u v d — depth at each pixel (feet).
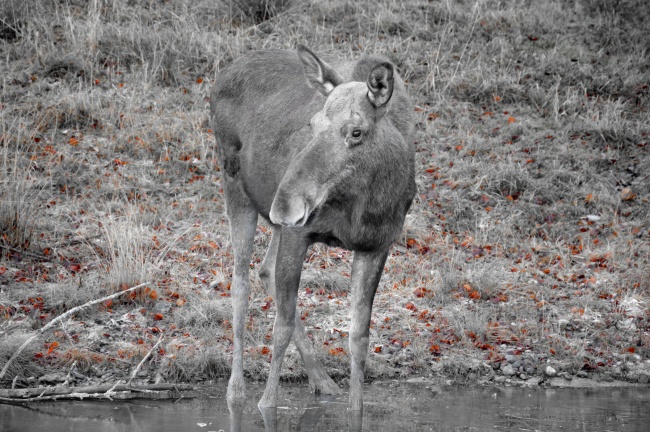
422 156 55.72
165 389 29.25
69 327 33.50
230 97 32.42
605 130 59.57
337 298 39.19
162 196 48.96
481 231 48.08
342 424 25.00
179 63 63.82
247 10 71.87
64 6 70.23
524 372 32.81
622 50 72.38
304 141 27.43
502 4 77.87
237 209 31.89
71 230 43.57
